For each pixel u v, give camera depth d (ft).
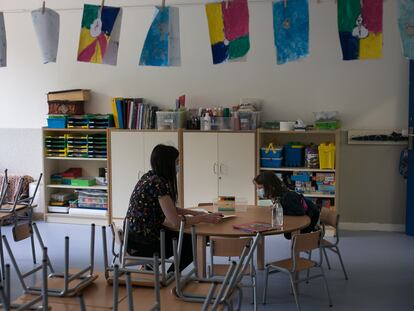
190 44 22.11
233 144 20.72
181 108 21.71
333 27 20.74
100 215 22.56
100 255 17.99
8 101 24.32
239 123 20.84
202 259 12.84
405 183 20.79
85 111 23.45
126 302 7.77
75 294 7.95
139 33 22.61
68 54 23.45
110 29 13.73
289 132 20.29
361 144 20.95
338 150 20.20
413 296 14.10
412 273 15.98
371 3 12.17
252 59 21.56
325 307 13.35
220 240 11.64
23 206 17.89
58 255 18.04
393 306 13.41
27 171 24.41
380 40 12.19
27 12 23.66
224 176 20.90
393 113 20.61
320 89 21.09
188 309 7.52
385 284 15.05
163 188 11.85
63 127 22.65
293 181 20.56
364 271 16.19
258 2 21.30
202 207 15.42
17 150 24.43
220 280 8.45
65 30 23.36
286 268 12.82
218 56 13.26
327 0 20.67
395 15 20.21
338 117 20.98
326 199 20.67
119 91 23.09
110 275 8.75
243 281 15.30
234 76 21.80
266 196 14.65
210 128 21.02
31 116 24.13
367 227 21.31
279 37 12.84
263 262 16.17
